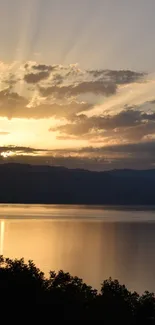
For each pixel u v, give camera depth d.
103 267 123.38
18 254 142.38
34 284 32.28
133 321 32.38
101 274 111.31
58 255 144.38
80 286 35.38
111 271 117.31
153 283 101.56
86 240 193.62
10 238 189.00
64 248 164.38
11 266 34.00
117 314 31.80
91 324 30.47
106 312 31.59
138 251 164.00
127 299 34.94
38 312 30.14
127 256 149.12
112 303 32.44
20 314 29.81
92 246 174.88
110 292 35.09
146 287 96.19
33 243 174.88
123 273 114.69
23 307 30.12
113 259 141.12
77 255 147.38
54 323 29.84
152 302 33.84
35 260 130.50
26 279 32.41
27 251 150.75
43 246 166.75
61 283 34.69
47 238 194.38
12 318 29.64
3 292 30.88
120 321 31.70
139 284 100.00
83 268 120.12
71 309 30.61
